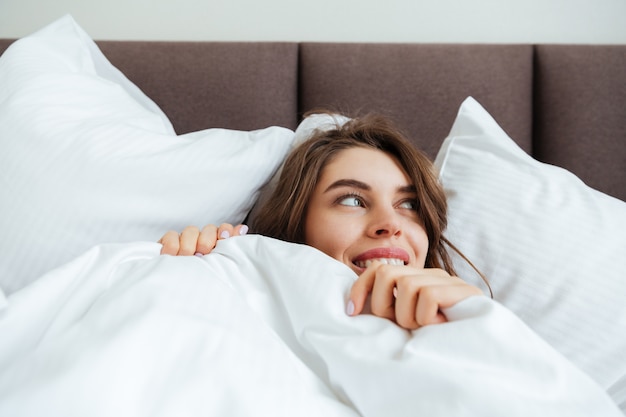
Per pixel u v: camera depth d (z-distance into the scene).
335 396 0.49
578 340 0.73
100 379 0.40
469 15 1.53
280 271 0.60
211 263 0.65
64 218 0.72
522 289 0.80
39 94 0.79
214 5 1.50
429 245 0.90
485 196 0.92
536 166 0.94
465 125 1.08
